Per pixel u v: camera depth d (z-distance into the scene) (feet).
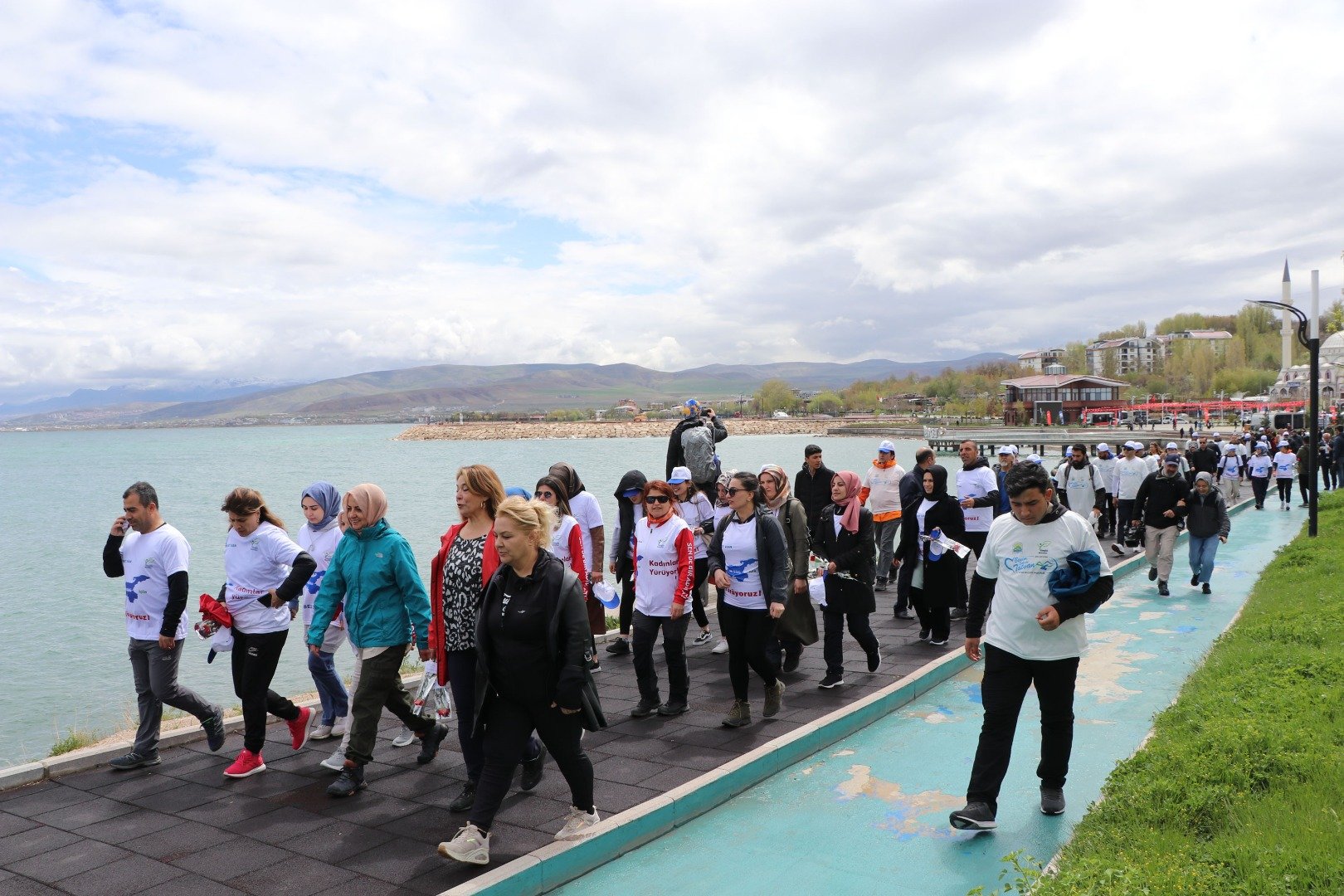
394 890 14.15
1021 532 17.03
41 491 207.00
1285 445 77.36
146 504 19.79
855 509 26.00
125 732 24.64
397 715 20.27
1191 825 15.06
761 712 23.90
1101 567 16.61
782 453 310.24
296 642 47.55
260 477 234.79
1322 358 330.54
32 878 14.67
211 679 43.32
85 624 60.29
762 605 22.16
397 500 152.25
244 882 14.44
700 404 37.17
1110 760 20.15
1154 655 29.55
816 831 16.83
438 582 18.10
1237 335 577.02
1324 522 59.31
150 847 15.83
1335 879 12.09
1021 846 15.94
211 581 72.54
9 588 75.20
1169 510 40.55
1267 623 29.22
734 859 15.76
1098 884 12.40
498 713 15.51
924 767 20.13
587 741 21.61
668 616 23.39
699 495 33.60
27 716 40.06
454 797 18.24
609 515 105.29
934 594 31.07
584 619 15.56
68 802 18.03
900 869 15.20
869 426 473.26
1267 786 15.99
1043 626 16.25
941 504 31.27
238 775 19.33
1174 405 409.49
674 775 19.10
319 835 16.29
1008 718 16.84
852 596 25.86
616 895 14.53
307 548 22.56
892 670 27.99
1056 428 346.54
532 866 14.53
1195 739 18.24
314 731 22.27
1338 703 19.89
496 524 15.38
